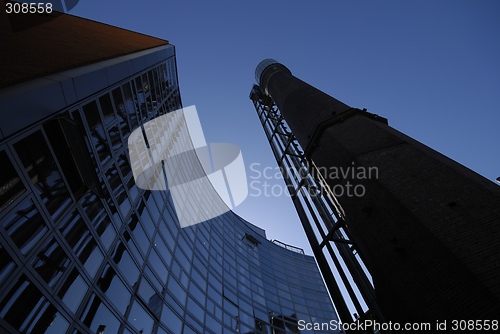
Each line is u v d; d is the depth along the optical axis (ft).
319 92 63.46
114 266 39.96
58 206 30.35
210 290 75.36
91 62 41.78
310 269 146.82
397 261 28.66
